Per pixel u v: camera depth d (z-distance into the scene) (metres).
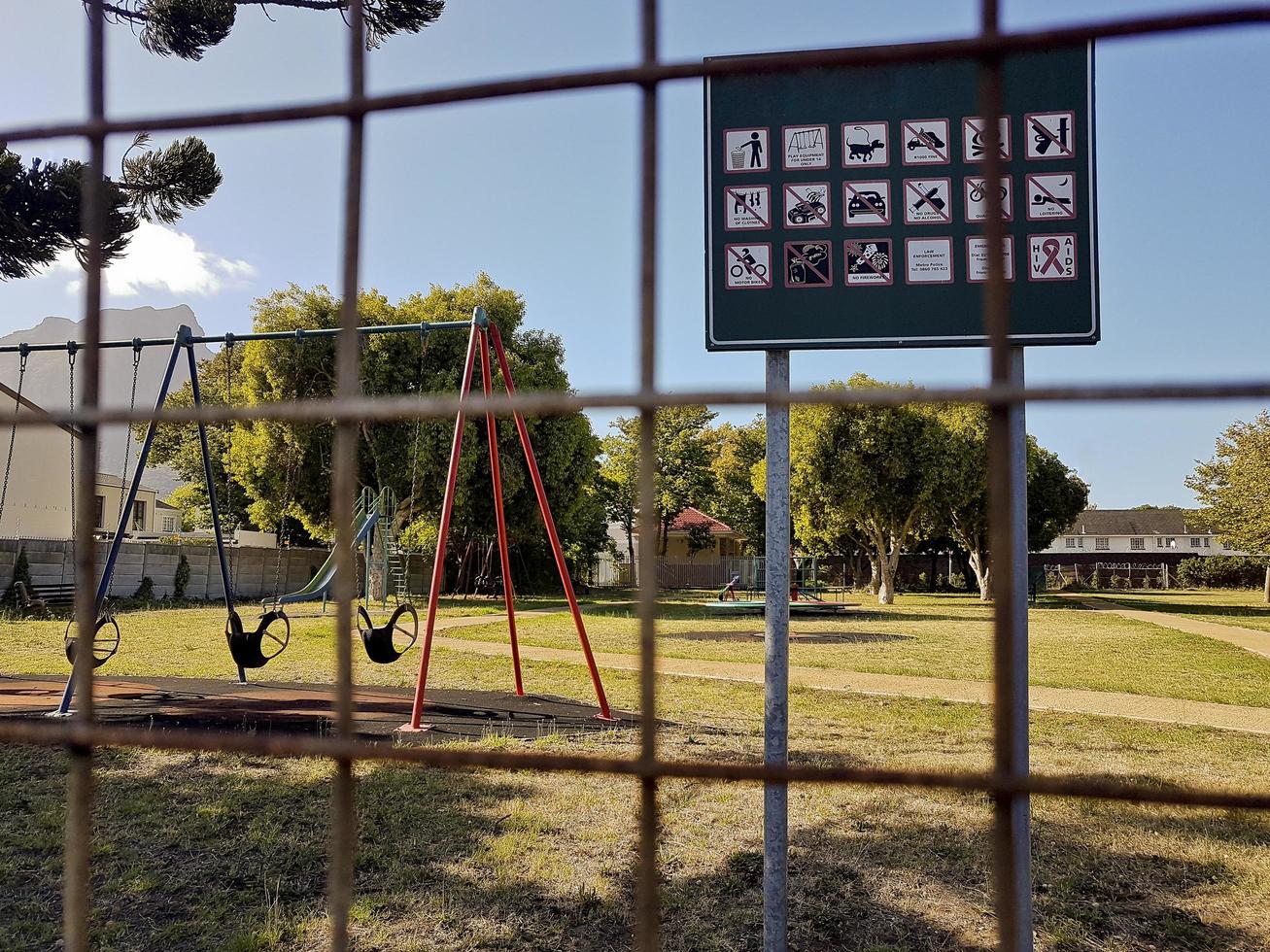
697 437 46.97
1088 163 2.79
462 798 5.21
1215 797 0.89
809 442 24.66
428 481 25.66
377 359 24.64
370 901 3.77
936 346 2.82
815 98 2.90
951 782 0.94
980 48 0.96
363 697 8.65
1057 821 5.04
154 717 7.32
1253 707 8.81
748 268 2.93
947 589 42.16
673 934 3.56
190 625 16.28
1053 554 48.53
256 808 4.94
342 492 1.06
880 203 2.86
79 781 1.11
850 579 41.97
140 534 32.09
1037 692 9.70
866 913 3.77
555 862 4.24
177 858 4.20
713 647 14.08
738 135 2.94
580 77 1.05
